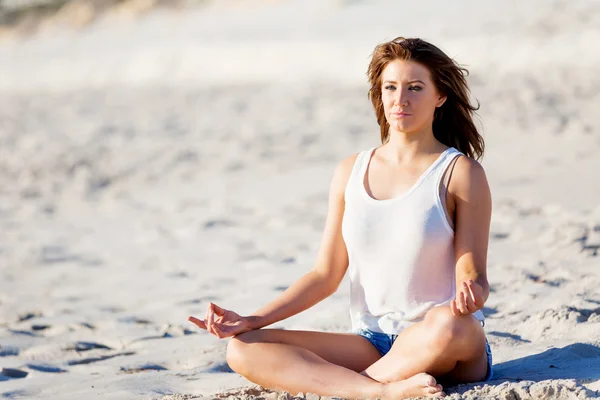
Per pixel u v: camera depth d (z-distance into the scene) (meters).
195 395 7.87
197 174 25.95
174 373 8.83
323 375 7.06
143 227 19.73
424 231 7.14
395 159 7.47
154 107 43.62
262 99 41.62
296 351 7.21
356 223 7.38
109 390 8.29
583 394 6.52
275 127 32.81
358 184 7.49
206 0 93.44
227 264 15.02
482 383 7.12
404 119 7.28
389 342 7.39
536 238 13.80
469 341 6.76
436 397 6.64
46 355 10.27
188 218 20.03
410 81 7.26
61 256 17.61
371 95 7.85
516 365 7.94
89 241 18.92
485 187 7.20
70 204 24.09
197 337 10.44
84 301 13.49
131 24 92.19
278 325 10.45
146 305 12.76
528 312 9.80
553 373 7.48
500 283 11.30
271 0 82.69
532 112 28.64
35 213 23.17
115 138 34.38
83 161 29.92
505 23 50.31
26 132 38.78
